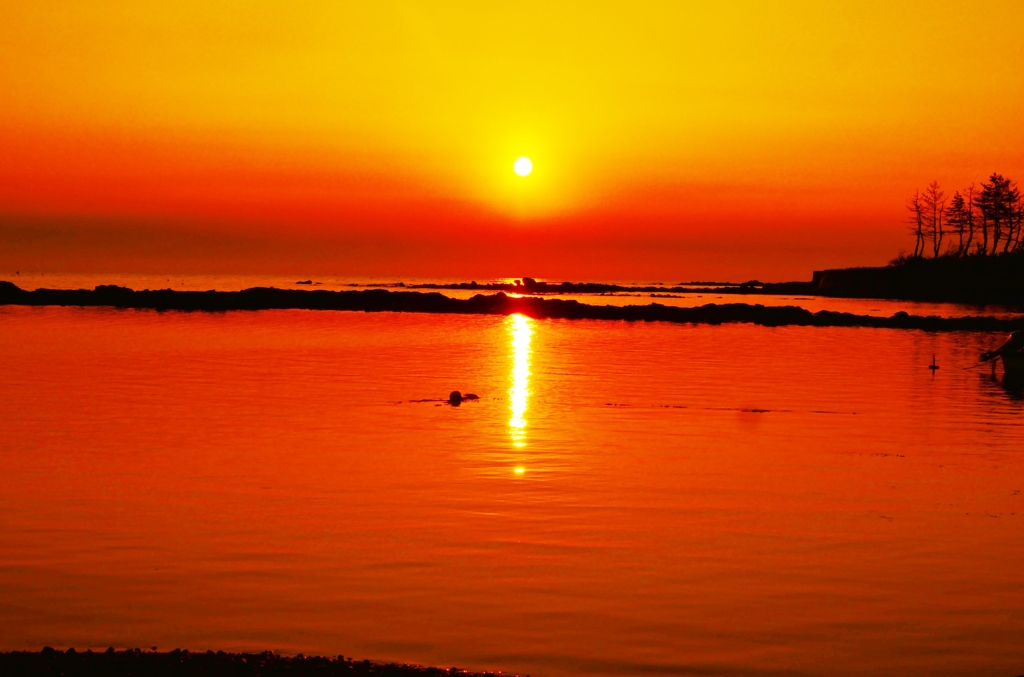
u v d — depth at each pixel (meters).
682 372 43.16
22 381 36.47
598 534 16.55
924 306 122.69
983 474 21.94
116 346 51.66
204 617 12.56
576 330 70.62
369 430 26.55
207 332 61.50
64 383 35.97
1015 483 20.98
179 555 15.07
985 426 29.14
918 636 12.24
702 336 66.00
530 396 34.19
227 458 22.47
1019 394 37.41
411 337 60.78
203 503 18.25
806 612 13.01
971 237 153.88
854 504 18.94
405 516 17.52
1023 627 12.56
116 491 19.12
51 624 12.27
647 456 23.44
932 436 27.16
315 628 12.25
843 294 164.12
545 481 20.47
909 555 15.56
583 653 11.62
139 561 14.76
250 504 18.23
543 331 68.94
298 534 16.28
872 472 22.03
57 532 16.22
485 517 17.52
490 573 14.44
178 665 10.49
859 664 11.42
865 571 14.73
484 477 20.77
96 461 21.98
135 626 12.23
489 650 11.66
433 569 14.59
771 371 44.25
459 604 13.15
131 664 10.48
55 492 19.00
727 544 16.08
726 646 11.88
